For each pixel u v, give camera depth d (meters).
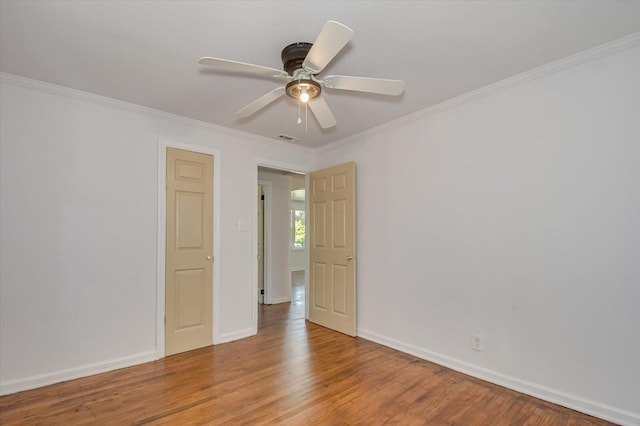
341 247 3.74
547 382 2.21
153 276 2.96
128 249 2.83
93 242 2.67
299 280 8.04
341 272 3.72
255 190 3.75
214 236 3.37
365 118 3.20
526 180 2.36
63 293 2.52
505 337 2.42
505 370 2.41
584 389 2.06
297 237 10.41
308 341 3.40
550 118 2.25
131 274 2.84
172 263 3.08
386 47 2.00
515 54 2.10
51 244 2.49
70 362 2.53
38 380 2.39
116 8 1.64
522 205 2.37
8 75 2.34
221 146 3.48
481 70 2.30
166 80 2.44
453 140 2.80
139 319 2.86
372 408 2.12
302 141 3.99
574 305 2.12
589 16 1.73
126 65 2.22
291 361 2.87
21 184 2.39
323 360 2.89
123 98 2.76
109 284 2.73
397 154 3.26
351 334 3.55
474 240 2.63
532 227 2.32
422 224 3.01
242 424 1.94
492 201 2.53
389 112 3.06
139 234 2.89
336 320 3.76
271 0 1.59
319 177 4.09
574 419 1.99
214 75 2.36
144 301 2.90
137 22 1.76
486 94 2.57
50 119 2.52
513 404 2.16
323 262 3.99
